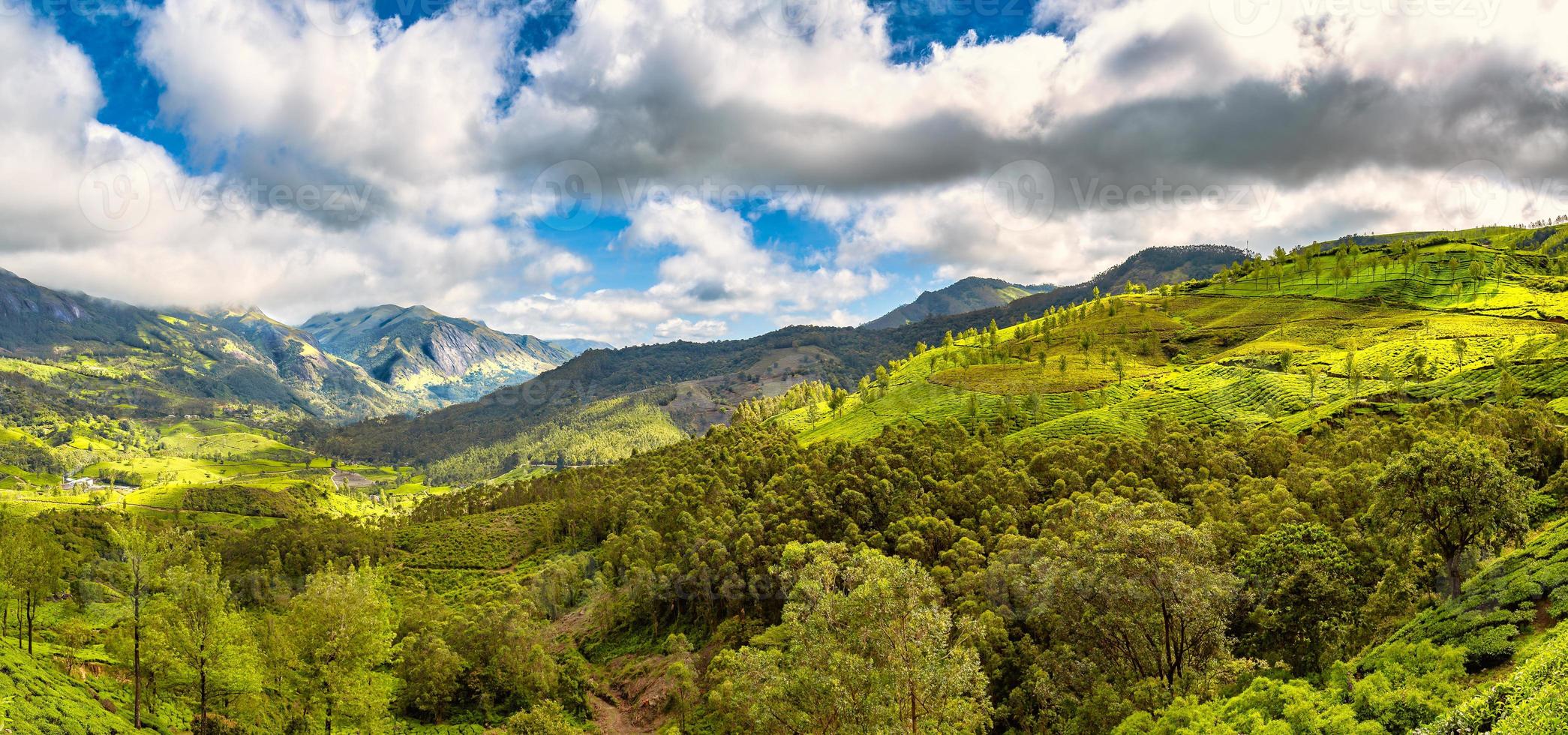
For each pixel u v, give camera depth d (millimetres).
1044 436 161750
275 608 166875
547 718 85438
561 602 147250
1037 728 62625
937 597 74250
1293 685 45531
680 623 120875
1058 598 62719
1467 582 53750
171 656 66375
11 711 55188
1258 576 58312
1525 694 30516
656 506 164125
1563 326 180750
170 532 115125
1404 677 40406
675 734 86875
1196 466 115062
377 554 197125
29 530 105812
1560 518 64750
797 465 146250
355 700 72000
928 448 137375
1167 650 55438
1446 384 147875
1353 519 71188
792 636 57656
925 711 46344
